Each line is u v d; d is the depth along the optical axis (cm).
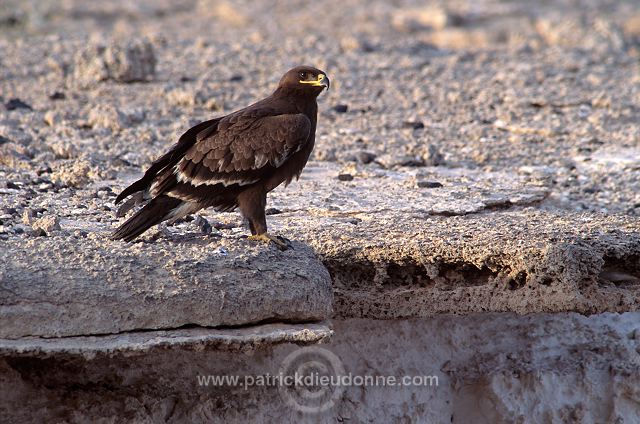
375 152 1725
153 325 951
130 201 1105
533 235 1179
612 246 1148
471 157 1728
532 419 1234
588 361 1259
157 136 1772
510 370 1245
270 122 1110
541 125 1930
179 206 1091
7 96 2064
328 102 2111
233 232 1254
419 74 2408
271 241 1102
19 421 1024
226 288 978
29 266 953
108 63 2202
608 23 3158
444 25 3694
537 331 1284
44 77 2250
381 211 1355
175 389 1116
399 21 3697
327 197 1427
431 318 1257
